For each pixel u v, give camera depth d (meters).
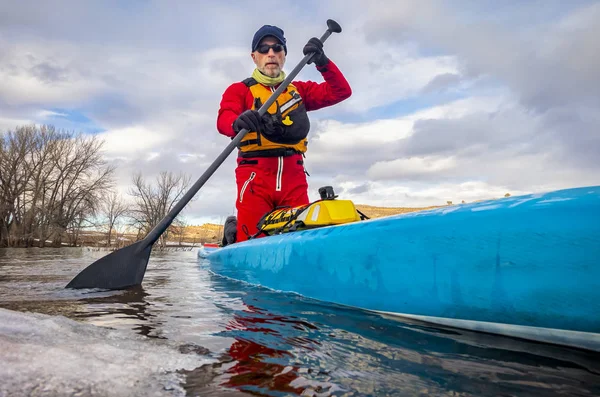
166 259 6.61
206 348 1.09
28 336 0.97
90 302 1.93
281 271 2.31
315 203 2.46
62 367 0.78
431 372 0.93
